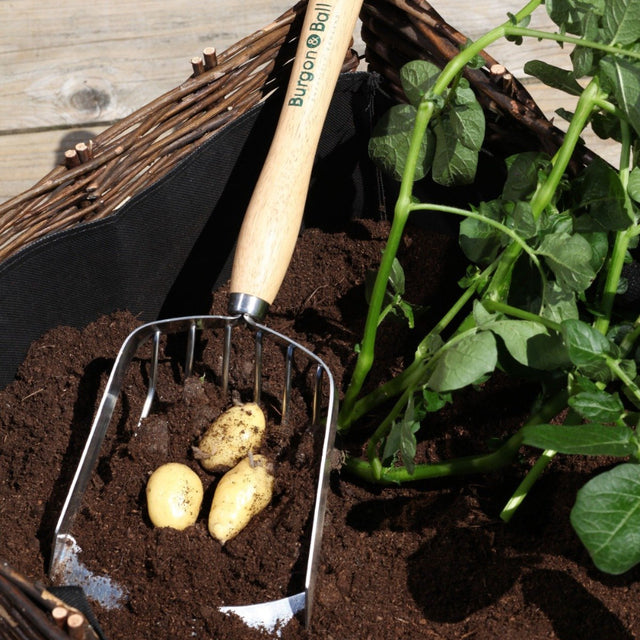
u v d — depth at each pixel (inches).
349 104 34.8
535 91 43.4
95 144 31.9
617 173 29.6
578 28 28.9
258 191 30.2
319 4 31.2
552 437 24.5
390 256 28.5
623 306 32.0
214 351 33.2
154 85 44.7
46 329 32.3
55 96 44.6
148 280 33.6
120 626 27.9
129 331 33.0
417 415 29.6
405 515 30.4
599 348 26.5
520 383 32.3
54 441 30.9
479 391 32.2
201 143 32.9
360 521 30.6
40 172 42.8
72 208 31.9
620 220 28.9
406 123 30.8
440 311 34.4
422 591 28.8
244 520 29.1
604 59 27.2
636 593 28.3
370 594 28.8
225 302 35.2
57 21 46.6
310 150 30.6
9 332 31.3
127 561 28.8
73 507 28.8
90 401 31.9
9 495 30.1
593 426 24.9
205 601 28.3
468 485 31.0
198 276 34.9
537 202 28.6
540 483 30.6
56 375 31.9
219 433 30.3
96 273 32.4
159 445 30.6
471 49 27.9
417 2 32.4
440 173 31.1
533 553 29.2
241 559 28.9
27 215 31.0
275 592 28.5
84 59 45.5
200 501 29.6
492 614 28.3
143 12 46.8
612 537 24.1
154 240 33.0
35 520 29.6
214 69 32.8
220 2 46.9
